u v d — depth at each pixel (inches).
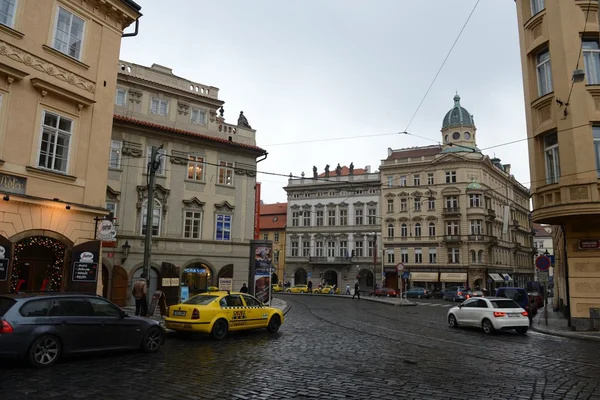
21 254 572.7
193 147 1133.7
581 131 691.4
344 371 368.8
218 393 292.4
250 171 1234.6
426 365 401.7
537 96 782.5
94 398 272.7
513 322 669.3
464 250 2251.5
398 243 2415.1
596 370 392.5
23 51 547.5
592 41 734.5
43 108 571.5
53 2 589.3
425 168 2397.9
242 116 1346.0
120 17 685.9
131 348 420.2
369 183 2529.5
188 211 1106.7
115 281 960.3
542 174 759.7
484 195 2305.6
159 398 277.0
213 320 541.6
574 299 719.1
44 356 355.3
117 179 1006.4
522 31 822.5
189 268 1097.4
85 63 630.5
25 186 544.1
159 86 1106.1
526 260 3097.9
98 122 647.1
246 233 1205.7
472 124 2407.7
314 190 2699.3
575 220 727.1
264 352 457.7
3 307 354.9
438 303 1616.6
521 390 313.6
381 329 690.8
